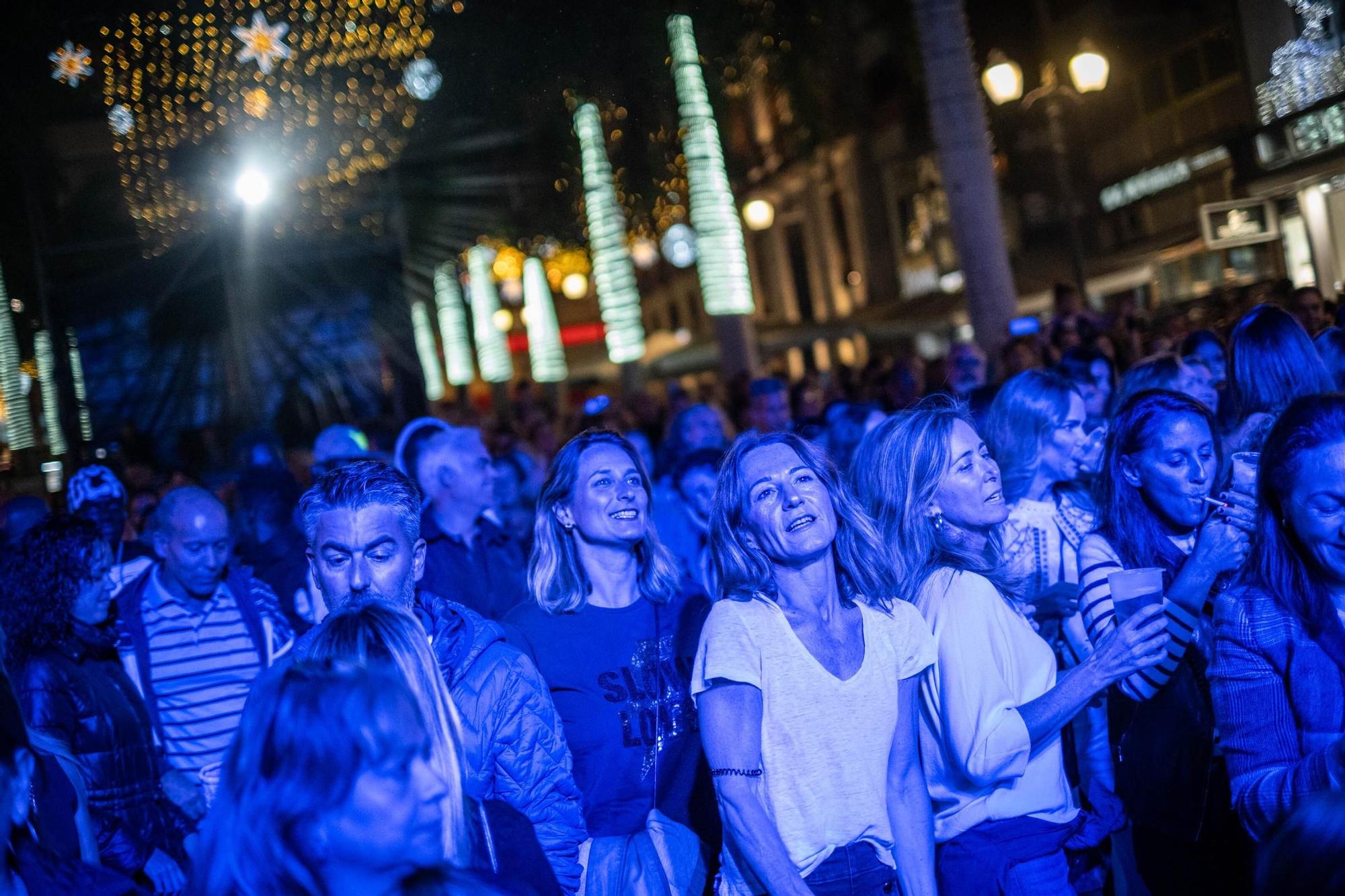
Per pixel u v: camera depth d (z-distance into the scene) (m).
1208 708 3.27
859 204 30.66
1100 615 3.55
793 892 2.94
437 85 14.42
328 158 13.58
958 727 3.19
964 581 3.31
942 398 3.62
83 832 3.31
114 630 4.39
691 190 18.92
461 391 20.80
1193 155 20.77
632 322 21.91
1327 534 2.65
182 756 4.56
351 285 13.73
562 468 3.79
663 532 6.42
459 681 2.96
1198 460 3.52
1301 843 1.66
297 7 13.09
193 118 13.02
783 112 29.50
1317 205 13.55
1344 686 2.69
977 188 11.44
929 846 3.13
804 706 3.06
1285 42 13.45
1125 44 22.28
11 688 2.62
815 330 23.61
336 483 2.99
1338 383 5.36
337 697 1.76
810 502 3.10
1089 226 23.88
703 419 7.69
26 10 12.20
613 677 3.65
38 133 12.68
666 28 17.19
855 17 27.94
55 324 12.80
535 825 2.97
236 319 13.35
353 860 1.73
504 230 18.78
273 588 5.90
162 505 4.61
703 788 3.64
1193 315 11.09
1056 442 4.20
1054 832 3.32
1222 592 2.89
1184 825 3.28
